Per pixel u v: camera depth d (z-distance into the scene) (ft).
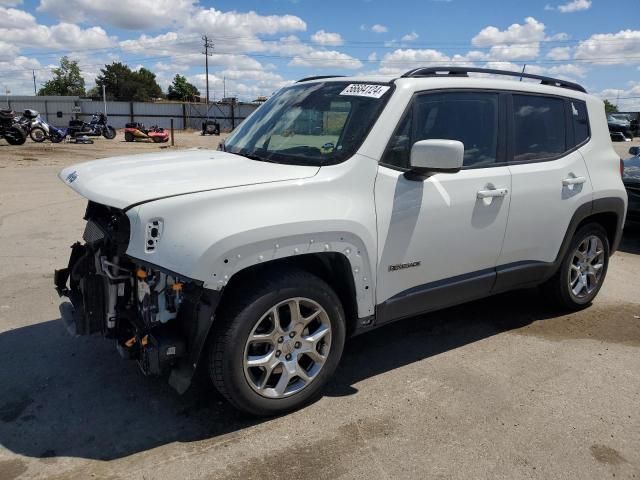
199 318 9.13
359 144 10.78
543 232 13.99
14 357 12.61
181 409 10.68
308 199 9.95
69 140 89.61
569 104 14.80
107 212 11.00
